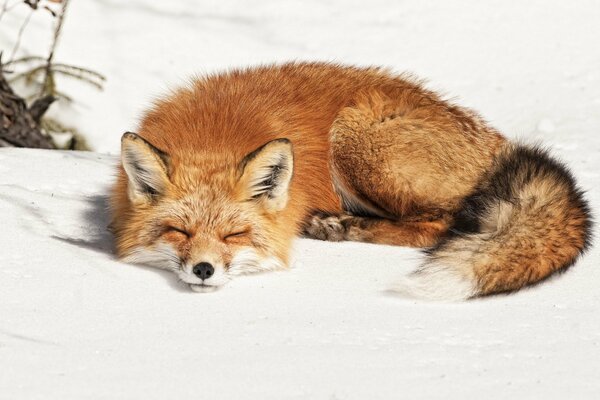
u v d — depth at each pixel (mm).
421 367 7535
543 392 7121
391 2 24156
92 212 11664
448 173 11781
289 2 24188
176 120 11172
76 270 9586
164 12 23438
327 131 11891
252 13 23859
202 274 9250
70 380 7059
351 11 23938
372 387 7121
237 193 9891
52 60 20500
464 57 21797
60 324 8211
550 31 22594
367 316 8719
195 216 9703
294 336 8117
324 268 10297
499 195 10906
